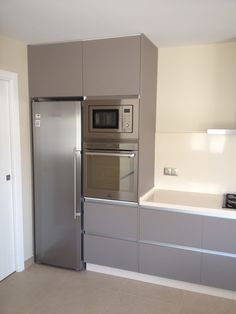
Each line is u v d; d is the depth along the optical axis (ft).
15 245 9.91
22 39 9.19
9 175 9.52
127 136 8.86
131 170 8.97
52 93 9.70
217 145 9.86
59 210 9.98
